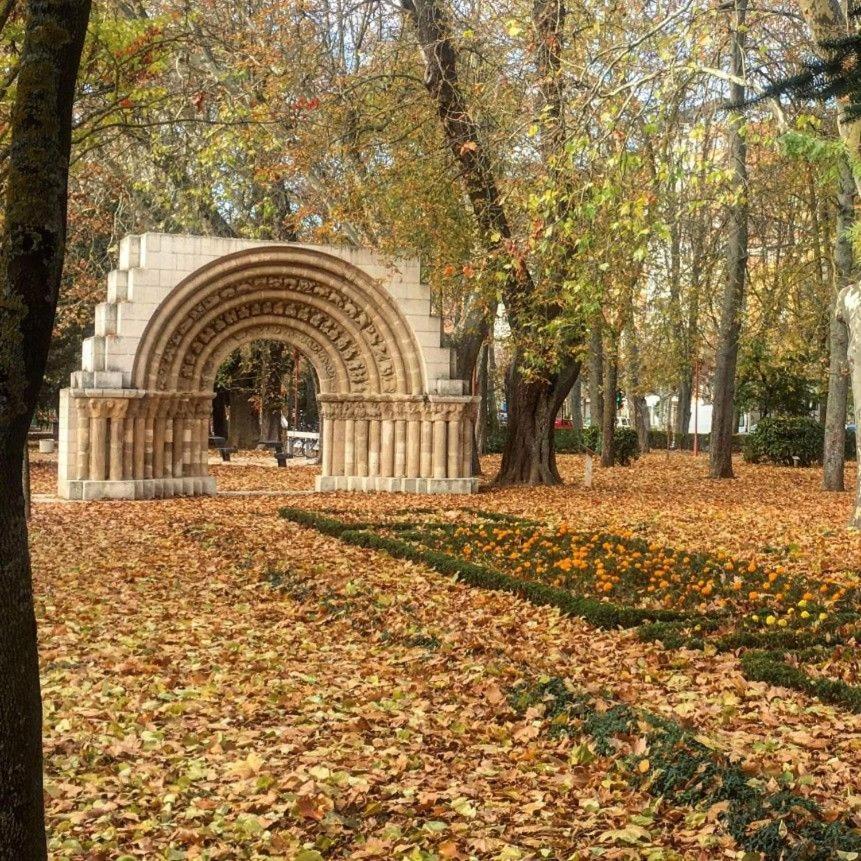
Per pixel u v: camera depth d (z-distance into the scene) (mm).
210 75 25078
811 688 7664
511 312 26328
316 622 11000
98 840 5430
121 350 24188
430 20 24656
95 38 15219
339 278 26219
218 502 23750
